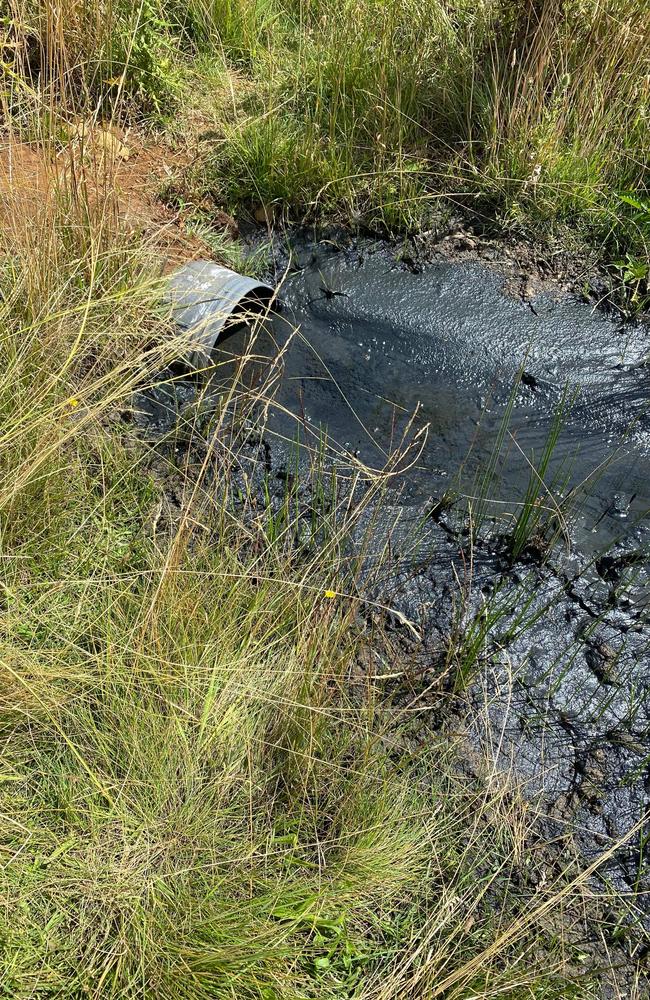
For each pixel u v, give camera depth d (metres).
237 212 4.48
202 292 3.39
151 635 2.45
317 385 3.81
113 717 2.41
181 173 4.45
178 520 3.04
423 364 3.99
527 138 4.60
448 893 2.32
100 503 2.85
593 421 3.82
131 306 3.28
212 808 2.32
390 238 4.50
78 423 2.77
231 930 2.08
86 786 2.28
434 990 2.05
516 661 2.92
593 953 2.29
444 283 4.33
